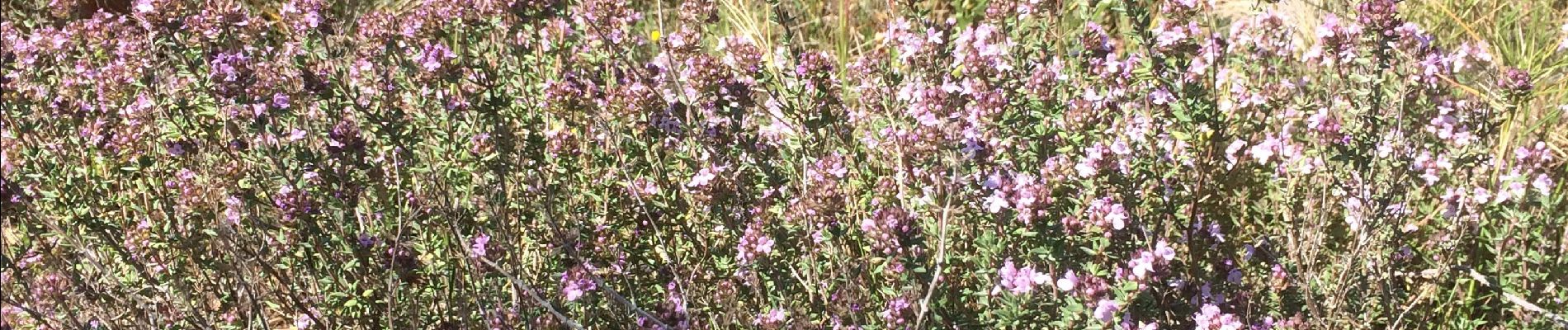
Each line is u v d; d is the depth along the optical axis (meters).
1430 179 3.21
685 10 3.68
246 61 3.33
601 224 3.44
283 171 3.12
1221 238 3.23
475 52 3.62
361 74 3.75
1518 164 3.33
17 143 3.67
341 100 3.47
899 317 2.78
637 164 3.47
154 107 3.54
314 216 3.20
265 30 3.71
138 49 3.56
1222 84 4.04
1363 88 3.07
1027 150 3.15
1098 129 3.05
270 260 3.42
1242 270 3.32
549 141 3.51
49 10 4.09
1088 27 3.38
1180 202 3.12
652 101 3.19
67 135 3.75
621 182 3.45
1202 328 2.78
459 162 3.40
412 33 3.56
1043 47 3.35
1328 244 3.47
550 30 3.79
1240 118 3.25
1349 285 3.09
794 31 5.32
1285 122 3.55
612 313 3.08
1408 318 3.43
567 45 3.67
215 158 3.42
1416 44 2.96
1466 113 3.27
